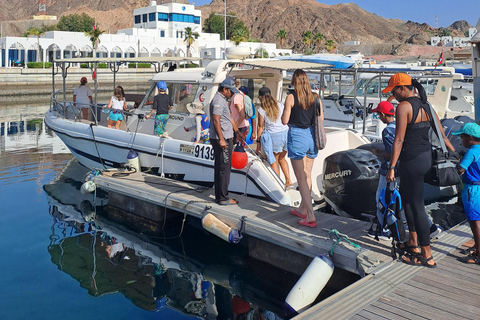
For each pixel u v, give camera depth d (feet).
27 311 16.01
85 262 20.31
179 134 27.73
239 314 15.85
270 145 23.02
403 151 14.35
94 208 28.40
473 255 15.29
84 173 37.35
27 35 196.44
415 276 14.28
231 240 19.20
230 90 19.95
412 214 14.85
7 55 167.02
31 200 29.96
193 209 21.49
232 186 23.53
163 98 27.25
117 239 23.27
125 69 168.66
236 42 238.48
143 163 28.60
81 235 23.75
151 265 20.08
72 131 33.65
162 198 23.20
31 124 68.18
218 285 18.16
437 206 27.99
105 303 16.67
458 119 32.68
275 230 17.94
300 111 17.13
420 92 14.28
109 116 31.96
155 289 17.79
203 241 23.00
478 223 14.99
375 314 12.23
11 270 19.40
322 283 15.05
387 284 13.82
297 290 14.88
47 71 152.66
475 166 15.01
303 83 16.98
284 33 340.59
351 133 27.68
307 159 18.25
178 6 258.16
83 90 36.91
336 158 21.01
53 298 16.98
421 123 14.07
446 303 12.67
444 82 46.75
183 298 17.07
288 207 20.71
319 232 17.63
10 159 42.80
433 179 16.16
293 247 17.34
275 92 28.94
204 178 25.32
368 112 43.88
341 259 15.80
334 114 43.68
